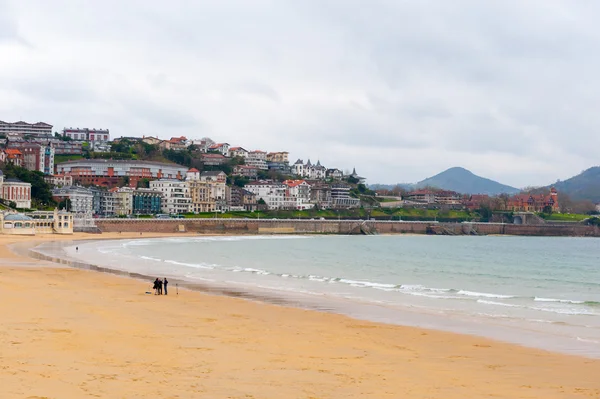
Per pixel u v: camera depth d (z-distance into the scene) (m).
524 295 90.38
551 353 46.09
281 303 72.62
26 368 34.16
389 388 33.84
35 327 47.94
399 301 77.38
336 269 135.38
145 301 69.69
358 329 55.22
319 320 59.97
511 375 38.56
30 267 110.50
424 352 45.47
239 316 60.81
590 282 114.69
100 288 81.56
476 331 55.66
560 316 65.88
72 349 40.12
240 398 30.55
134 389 31.05
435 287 99.38
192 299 73.75
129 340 44.69
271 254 186.12
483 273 132.50
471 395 33.09
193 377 34.31
